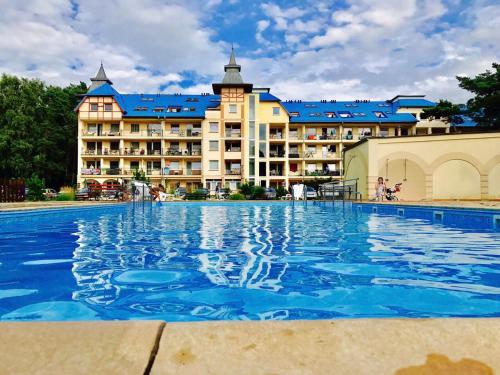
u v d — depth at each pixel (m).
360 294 2.64
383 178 18.11
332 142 41.09
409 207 10.66
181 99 42.53
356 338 1.14
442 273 3.30
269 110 40.16
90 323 1.20
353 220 9.36
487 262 3.81
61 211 9.86
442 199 17.78
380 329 1.18
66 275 3.18
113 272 3.31
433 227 7.52
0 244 5.04
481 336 1.14
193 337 1.13
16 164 36.03
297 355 1.06
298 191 24.45
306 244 5.09
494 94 32.66
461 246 4.92
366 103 44.84
